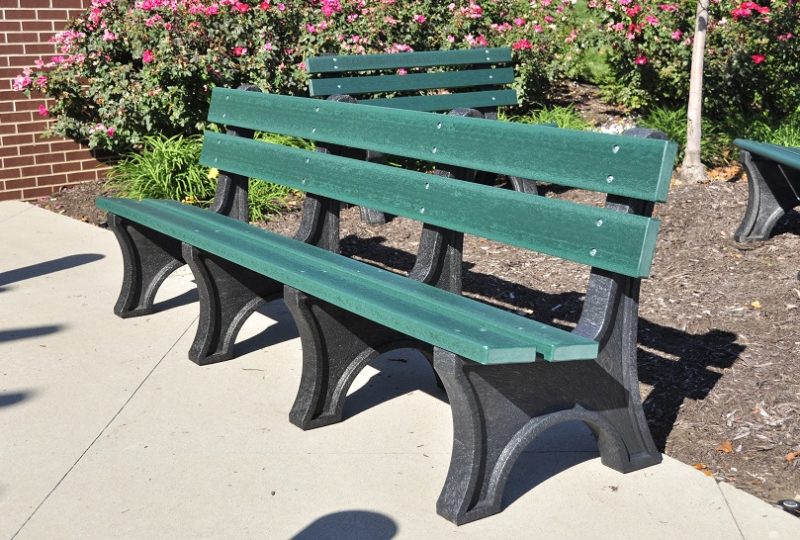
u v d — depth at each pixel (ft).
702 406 11.16
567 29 28.27
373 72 24.88
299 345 13.74
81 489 9.55
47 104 23.40
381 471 9.97
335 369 11.03
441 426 11.10
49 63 22.63
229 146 14.85
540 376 9.07
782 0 26.81
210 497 9.41
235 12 23.57
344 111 12.50
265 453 10.36
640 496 9.44
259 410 11.48
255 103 14.40
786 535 8.68
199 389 12.10
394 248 18.65
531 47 26.27
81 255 18.38
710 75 26.14
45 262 17.92
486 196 10.25
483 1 27.04
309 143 23.63
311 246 12.39
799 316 13.38
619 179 8.89
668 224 17.89
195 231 12.69
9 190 23.11
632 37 25.79
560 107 27.14
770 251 16.48
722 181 20.89
